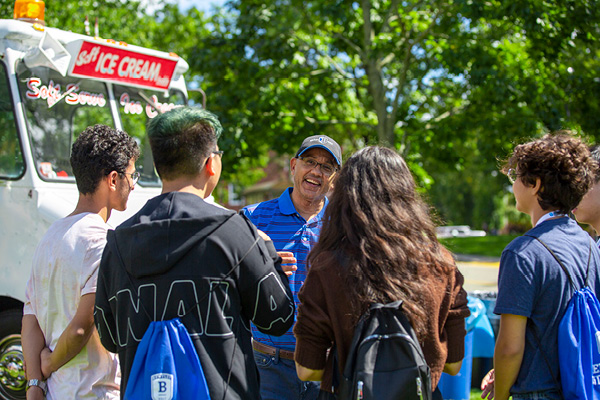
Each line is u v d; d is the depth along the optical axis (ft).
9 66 14.05
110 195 8.13
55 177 14.53
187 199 6.64
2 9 32.30
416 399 5.82
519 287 7.01
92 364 7.69
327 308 6.43
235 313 6.49
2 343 13.94
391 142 40.40
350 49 44.91
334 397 6.75
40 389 7.73
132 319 6.35
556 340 7.04
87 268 7.48
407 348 5.95
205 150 6.84
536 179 7.46
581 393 6.82
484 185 126.52
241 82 39.14
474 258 67.56
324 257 6.54
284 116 39.78
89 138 8.02
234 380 6.32
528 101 36.47
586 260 7.27
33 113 14.37
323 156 10.08
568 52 36.99
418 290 6.17
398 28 40.50
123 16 46.96
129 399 6.06
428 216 6.73
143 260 6.30
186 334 6.17
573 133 8.00
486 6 32.86
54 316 7.71
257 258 6.64
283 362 9.32
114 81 15.84
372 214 6.42
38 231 13.80
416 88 45.44
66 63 14.60
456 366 6.74
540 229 7.38
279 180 143.54
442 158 45.27
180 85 18.20
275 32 38.58
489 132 38.40
